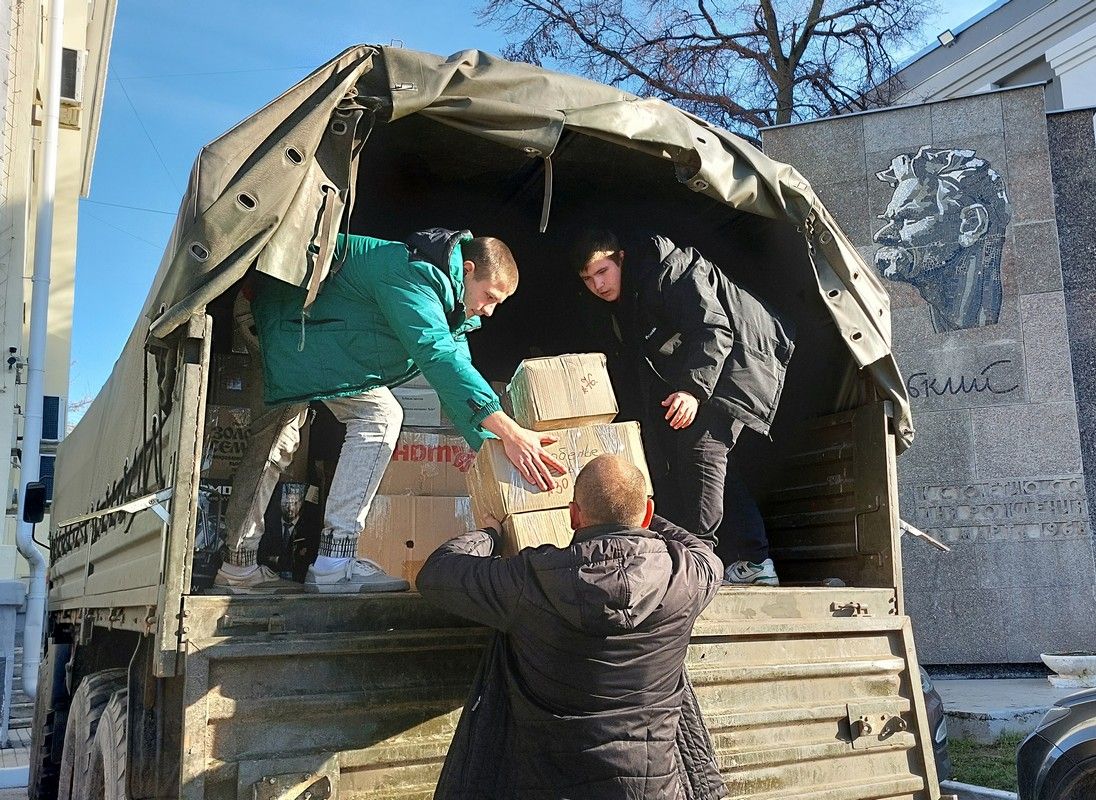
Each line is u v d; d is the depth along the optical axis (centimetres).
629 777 221
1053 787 395
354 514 291
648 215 431
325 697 242
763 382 369
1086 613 838
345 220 288
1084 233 914
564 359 285
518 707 228
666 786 226
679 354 368
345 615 254
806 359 428
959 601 873
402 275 276
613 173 391
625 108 324
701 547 257
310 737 239
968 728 660
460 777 227
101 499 450
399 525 345
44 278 1175
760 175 361
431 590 239
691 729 246
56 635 588
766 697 301
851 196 963
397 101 286
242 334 328
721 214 409
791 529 434
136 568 308
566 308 493
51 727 561
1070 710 407
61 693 568
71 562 533
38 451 1122
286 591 282
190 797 222
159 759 259
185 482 246
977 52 1703
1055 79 1579
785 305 434
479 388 262
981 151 933
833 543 405
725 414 362
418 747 248
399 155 380
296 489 373
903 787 319
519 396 286
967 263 920
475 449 279
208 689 230
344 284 288
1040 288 897
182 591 239
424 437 367
